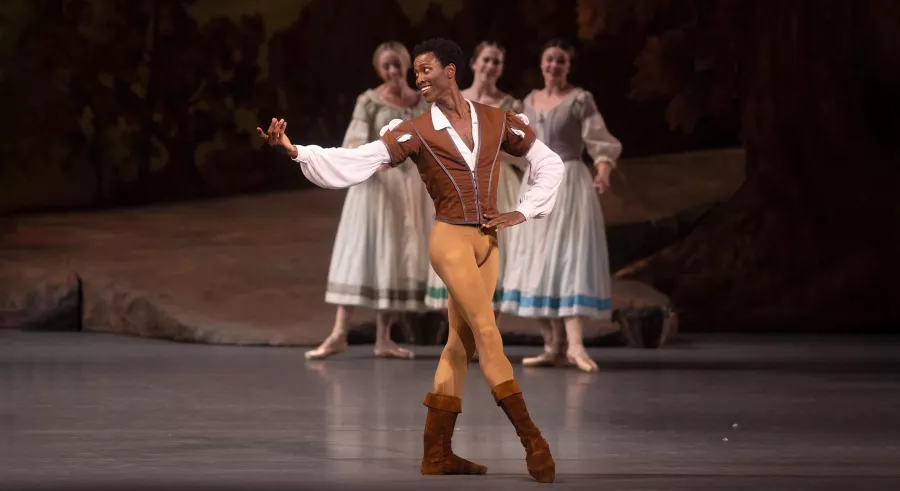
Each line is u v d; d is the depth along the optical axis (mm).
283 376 22625
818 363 26375
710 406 18547
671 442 14883
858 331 36562
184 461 13242
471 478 12320
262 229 39000
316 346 29719
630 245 39594
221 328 30172
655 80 45219
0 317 33719
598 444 14711
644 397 19734
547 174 13156
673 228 39906
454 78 12992
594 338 31094
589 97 25047
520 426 12273
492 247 12883
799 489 11695
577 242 24766
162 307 31391
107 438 14875
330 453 13852
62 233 38438
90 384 21031
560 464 13242
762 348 30719
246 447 14234
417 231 27281
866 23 37844
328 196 45000
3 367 23953
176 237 38062
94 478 12148
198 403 18453
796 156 38125
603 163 24875
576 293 24547
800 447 14508
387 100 27109
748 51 39344
